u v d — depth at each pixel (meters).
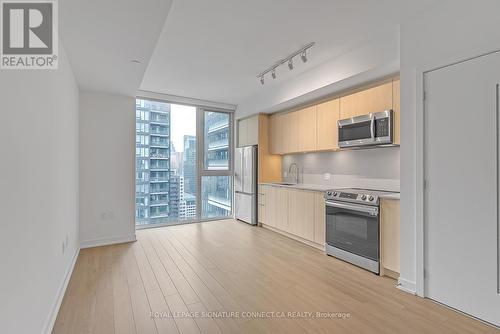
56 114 2.22
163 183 5.15
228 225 5.19
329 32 2.69
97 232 3.86
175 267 3.02
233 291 2.45
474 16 1.98
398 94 2.86
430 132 2.27
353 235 3.10
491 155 1.93
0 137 1.18
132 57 2.71
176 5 2.24
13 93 1.34
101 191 3.90
